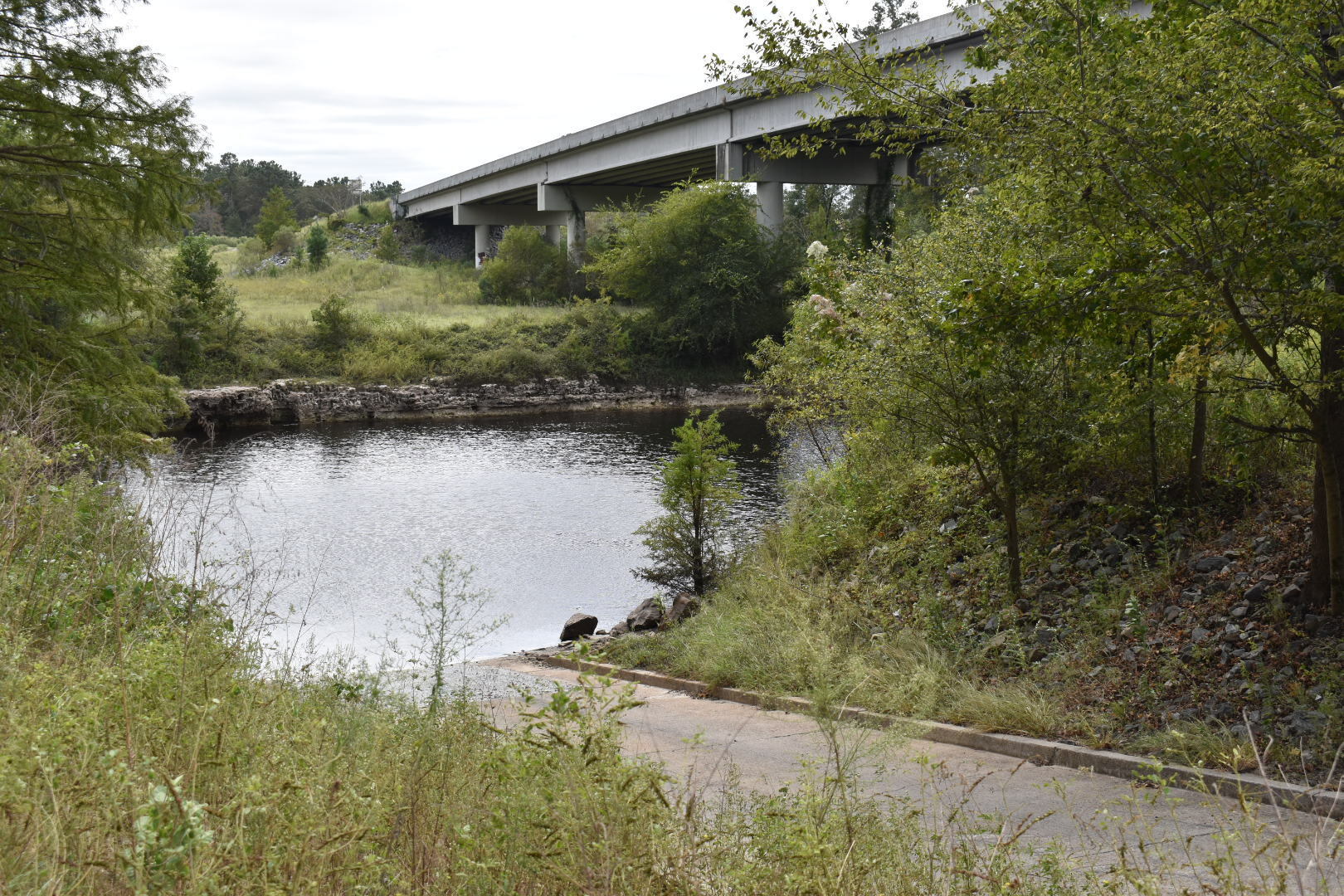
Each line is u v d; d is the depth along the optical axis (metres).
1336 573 7.81
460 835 3.33
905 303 10.35
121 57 16.28
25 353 15.89
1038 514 11.45
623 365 55.75
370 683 7.41
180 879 2.42
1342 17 6.40
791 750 7.43
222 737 3.52
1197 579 9.14
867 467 14.98
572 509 24.91
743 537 17.05
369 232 111.62
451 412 50.06
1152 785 6.52
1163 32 7.29
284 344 52.28
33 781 2.65
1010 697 8.30
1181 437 10.72
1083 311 7.08
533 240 72.38
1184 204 6.89
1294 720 6.90
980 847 4.70
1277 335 7.09
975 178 9.12
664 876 3.17
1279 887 3.48
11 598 5.48
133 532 7.55
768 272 57.09
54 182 16.25
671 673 11.25
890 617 10.74
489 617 15.42
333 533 21.56
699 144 51.25
